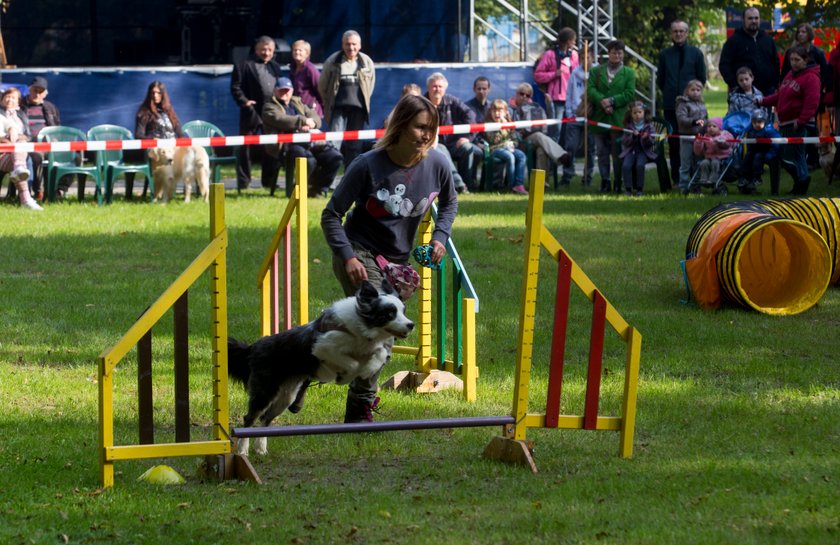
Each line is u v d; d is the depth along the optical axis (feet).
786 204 41.81
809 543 16.70
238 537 17.25
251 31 83.41
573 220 56.95
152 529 17.63
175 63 82.99
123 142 60.18
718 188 67.15
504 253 47.85
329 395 27.27
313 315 36.40
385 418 25.31
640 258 46.78
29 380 28.12
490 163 69.92
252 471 20.40
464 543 16.96
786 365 30.07
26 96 67.92
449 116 69.15
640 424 24.49
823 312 37.47
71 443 22.81
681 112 67.72
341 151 68.90
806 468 20.81
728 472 20.59
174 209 61.16
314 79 68.44
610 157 74.84
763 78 70.69
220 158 69.05
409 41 85.76
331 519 18.16
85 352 31.24
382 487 20.21
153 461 21.99
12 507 18.67
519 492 19.70
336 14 84.48
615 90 68.85
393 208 22.68
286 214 27.61
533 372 29.50
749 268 41.34
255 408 21.65
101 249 48.21
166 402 26.40
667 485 19.90
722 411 25.52
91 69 79.82
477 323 35.29
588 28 85.51
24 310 36.40
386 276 22.39
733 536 16.96
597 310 21.68
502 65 84.43
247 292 39.52
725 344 32.78
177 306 20.15
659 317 36.24
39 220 56.54
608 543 16.84
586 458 21.99
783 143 64.34
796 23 94.32
